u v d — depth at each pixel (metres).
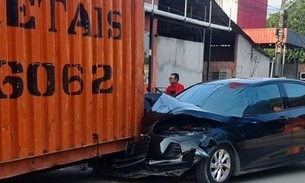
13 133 4.26
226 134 5.86
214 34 22.77
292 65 33.62
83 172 6.57
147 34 14.48
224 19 20.61
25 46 4.34
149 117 5.94
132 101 5.88
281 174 6.92
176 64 16.53
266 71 27.19
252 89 6.54
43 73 4.55
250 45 25.22
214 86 6.91
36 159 4.60
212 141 5.68
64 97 4.82
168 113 5.78
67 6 4.81
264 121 6.33
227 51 26.70
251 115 6.27
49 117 4.62
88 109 5.14
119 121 5.66
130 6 5.80
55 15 4.66
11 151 4.25
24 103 4.35
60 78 4.75
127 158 5.89
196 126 5.96
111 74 5.48
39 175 6.30
